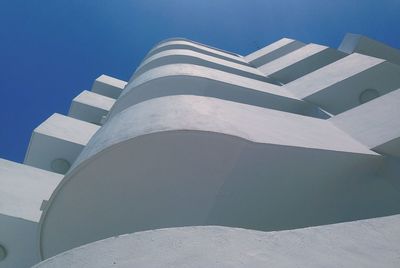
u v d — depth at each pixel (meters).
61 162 12.59
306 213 5.82
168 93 11.91
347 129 7.46
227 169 5.74
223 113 6.82
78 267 2.61
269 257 2.51
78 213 6.03
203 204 5.76
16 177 9.82
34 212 8.27
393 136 6.22
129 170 5.73
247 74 17.81
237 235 2.74
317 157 5.87
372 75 11.70
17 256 7.87
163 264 2.46
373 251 2.65
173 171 5.74
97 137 6.77
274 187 5.76
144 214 5.92
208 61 17.77
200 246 2.61
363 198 5.94
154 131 5.52
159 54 18.81
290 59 19.48
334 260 2.51
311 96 12.09
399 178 5.79
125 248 2.69
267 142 5.72
